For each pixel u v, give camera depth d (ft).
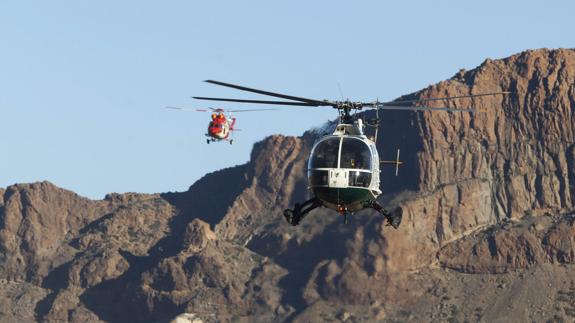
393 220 586.04
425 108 583.17
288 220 587.27
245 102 562.66
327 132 599.57
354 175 569.64
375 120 603.67
